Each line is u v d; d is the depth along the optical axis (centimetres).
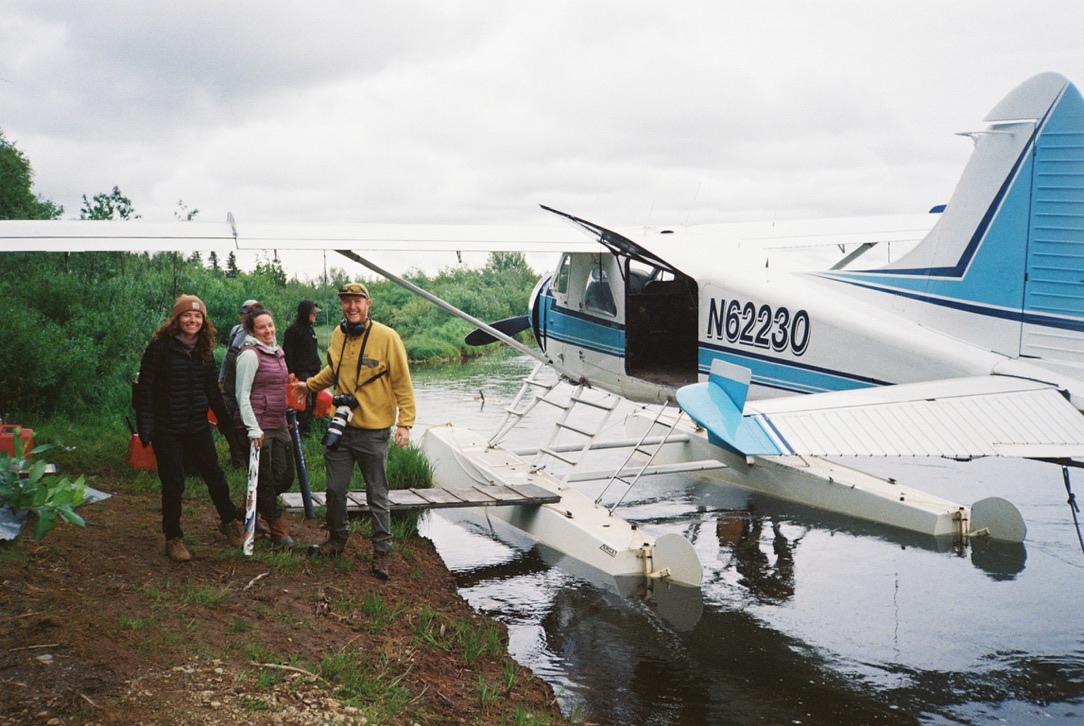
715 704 374
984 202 496
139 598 379
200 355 438
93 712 273
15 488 393
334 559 487
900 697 383
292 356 789
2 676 289
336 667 338
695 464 764
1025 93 480
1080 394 443
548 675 402
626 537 585
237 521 474
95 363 973
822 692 387
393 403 484
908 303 529
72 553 427
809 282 580
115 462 686
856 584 539
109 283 1270
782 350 577
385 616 419
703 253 651
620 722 355
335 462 479
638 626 468
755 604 504
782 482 778
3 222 661
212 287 1692
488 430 1092
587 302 741
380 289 2886
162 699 290
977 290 500
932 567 570
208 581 416
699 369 642
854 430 386
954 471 891
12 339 859
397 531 614
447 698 346
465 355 2334
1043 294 475
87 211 1645
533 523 652
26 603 353
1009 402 427
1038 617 479
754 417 394
